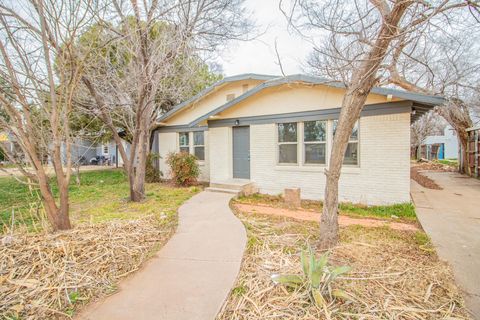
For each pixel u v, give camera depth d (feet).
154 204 21.71
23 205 22.54
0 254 9.90
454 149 73.72
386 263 10.13
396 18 8.99
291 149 25.54
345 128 11.12
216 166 30.83
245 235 13.32
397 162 19.90
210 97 36.22
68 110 12.67
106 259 10.23
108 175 45.65
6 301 7.60
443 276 9.11
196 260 10.46
